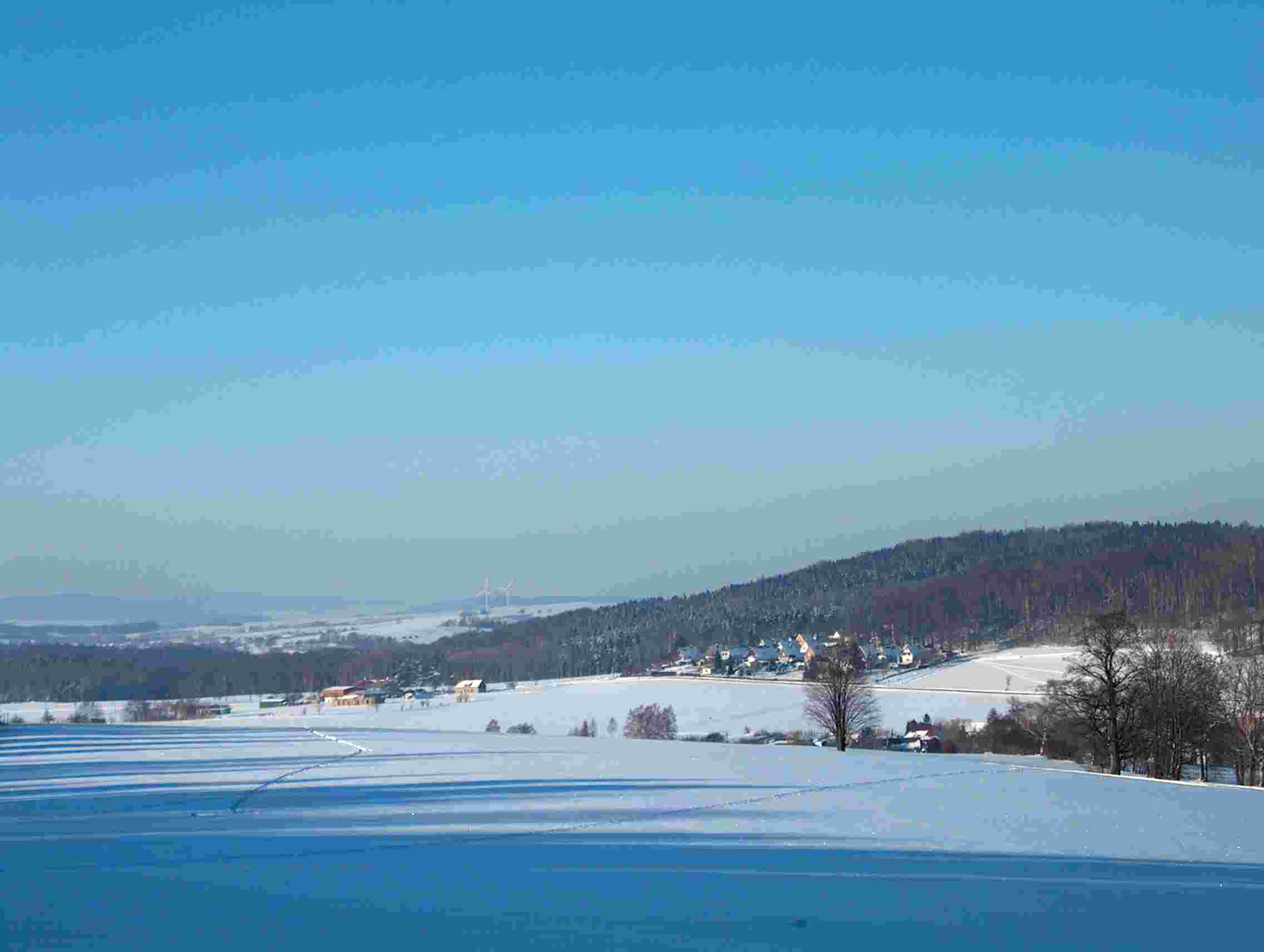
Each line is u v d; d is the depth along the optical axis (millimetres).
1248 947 12602
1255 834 20609
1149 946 12609
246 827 20953
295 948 12172
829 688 57812
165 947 12180
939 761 33250
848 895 15094
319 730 51062
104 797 25578
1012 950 12367
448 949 12164
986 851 18531
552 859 17688
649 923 13438
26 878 16203
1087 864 17500
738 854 18141
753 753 35719
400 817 22141
